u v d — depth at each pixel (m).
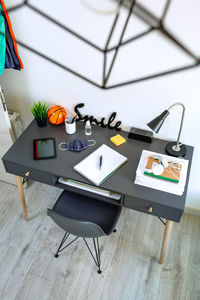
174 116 1.81
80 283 1.97
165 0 1.38
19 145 1.89
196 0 1.34
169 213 1.60
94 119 2.03
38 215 2.34
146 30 1.52
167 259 2.09
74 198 1.92
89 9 1.54
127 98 1.85
